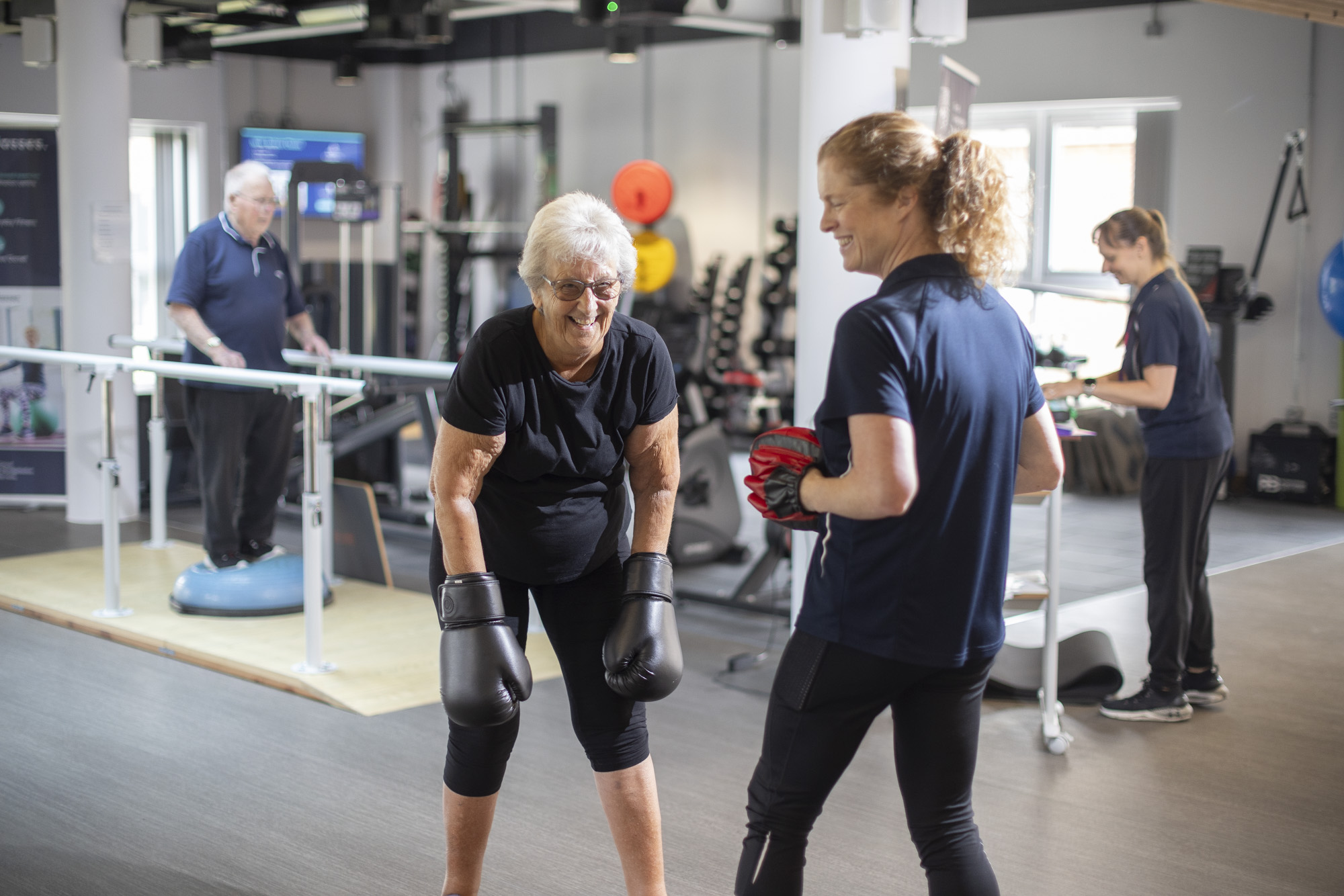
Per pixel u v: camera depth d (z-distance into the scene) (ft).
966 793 5.86
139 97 35.96
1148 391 11.39
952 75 12.34
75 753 11.00
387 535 21.72
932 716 5.76
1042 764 11.10
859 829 9.61
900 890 8.59
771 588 17.92
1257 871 8.96
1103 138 30.71
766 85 34.73
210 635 14.39
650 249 21.59
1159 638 12.24
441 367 14.93
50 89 29.96
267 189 15.60
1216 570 19.89
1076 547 22.13
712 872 8.78
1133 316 11.70
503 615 6.65
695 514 19.19
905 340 5.33
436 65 41.42
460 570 6.59
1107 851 9.27
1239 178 28.30
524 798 10.11
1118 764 11.13
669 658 6.72
